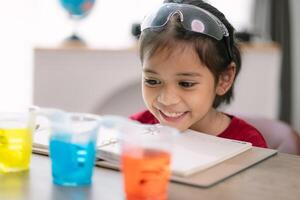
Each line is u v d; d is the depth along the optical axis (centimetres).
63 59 212
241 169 72
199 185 64
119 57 215
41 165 75
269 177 70
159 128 69
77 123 65
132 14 237
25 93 220
